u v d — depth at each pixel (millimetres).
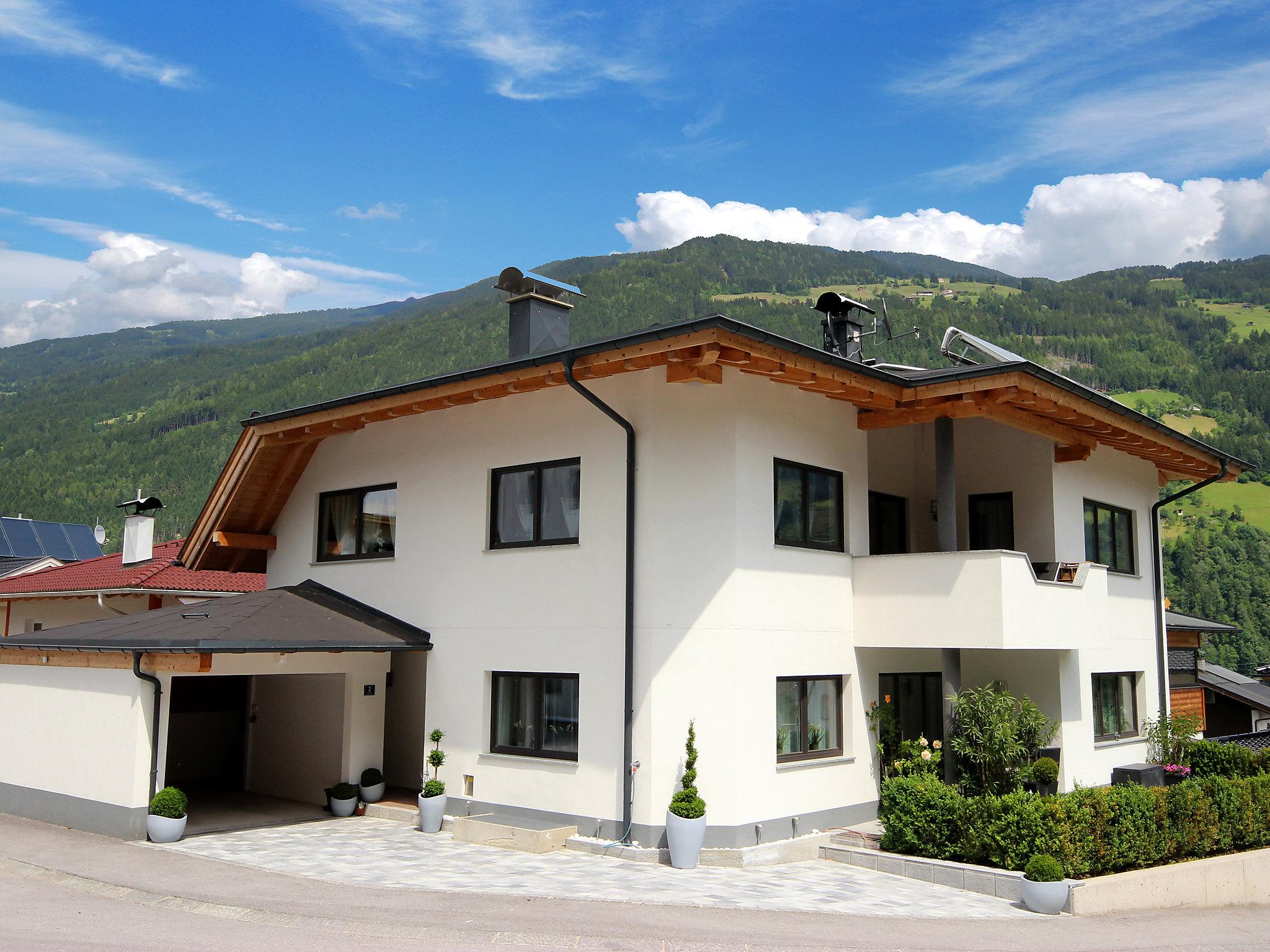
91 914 9898
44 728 15539
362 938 9156
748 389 13766
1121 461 19500
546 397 15070
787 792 13766
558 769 14211
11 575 30469
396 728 17984
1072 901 11492
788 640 13969
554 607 14562
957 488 17625
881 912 10867
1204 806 14258
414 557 16688
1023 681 16078
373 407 15828
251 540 19281
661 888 11469
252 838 14195
